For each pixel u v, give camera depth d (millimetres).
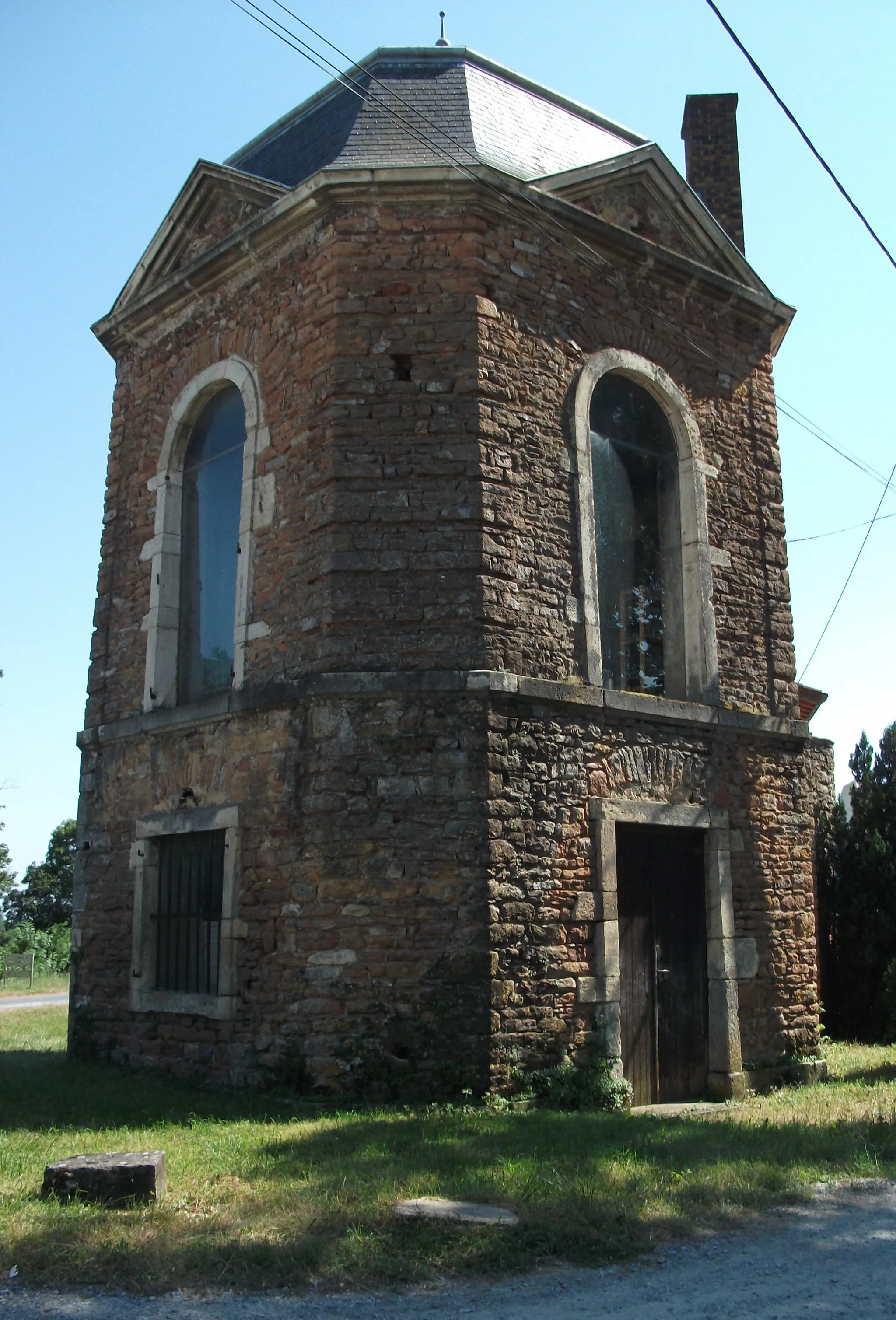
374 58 12242
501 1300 4559
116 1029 11406
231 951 9938
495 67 12625
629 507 11586
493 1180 5992
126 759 11906
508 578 9906
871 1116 8312
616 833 10273
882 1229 5484
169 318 12602
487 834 9227
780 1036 11305
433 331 10180
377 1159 6590
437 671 9477
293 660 10016
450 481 9875
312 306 10570
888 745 15812
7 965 36781
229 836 10164
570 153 12406
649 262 11711
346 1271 4789
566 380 10836
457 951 9055
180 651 11945
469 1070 8867
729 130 15195
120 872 11727
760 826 11570
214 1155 6805
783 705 12141
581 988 9617
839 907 14977
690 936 10867
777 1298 4570
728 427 12438
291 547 10273
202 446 12281
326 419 10109
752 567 12266
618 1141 7293
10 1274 4738
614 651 11125
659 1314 4391
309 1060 9055
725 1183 6070
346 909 9195
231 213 12047
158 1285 4648
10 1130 7922
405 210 10438
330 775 9375
